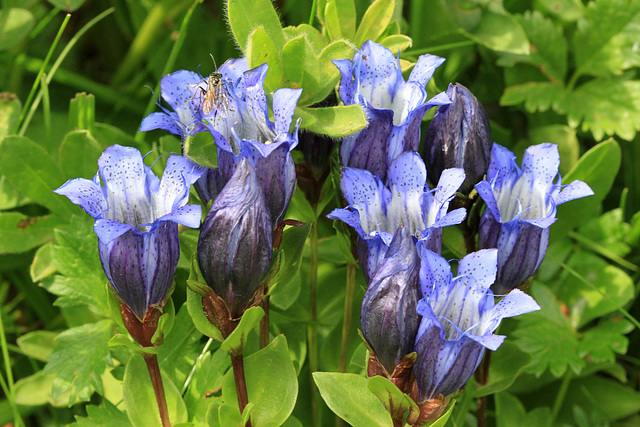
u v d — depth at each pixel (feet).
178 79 1.27
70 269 1.44
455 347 1.18
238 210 1.19
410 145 1.27
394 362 1.21
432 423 1.21
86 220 1.51
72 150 1.55
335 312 1.52
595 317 1.56
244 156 1.19
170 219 1.17
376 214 1.24
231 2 1.29
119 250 1.20
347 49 1.31
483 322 1.19
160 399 1.29
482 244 1.31
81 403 1.55
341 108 1.26
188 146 1.22
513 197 1.31
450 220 1.20
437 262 1.18
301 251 1.29
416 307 1.18
